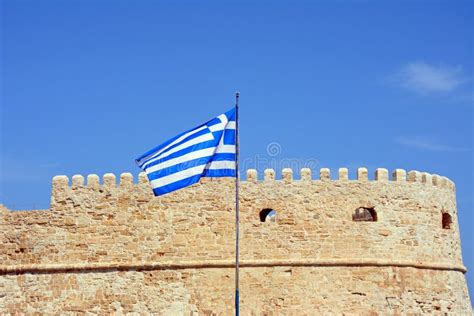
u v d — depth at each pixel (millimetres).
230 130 46156
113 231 51219
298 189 51344
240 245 50562
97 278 50781
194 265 50219
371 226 51531
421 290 52156
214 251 50406
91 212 51594
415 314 51625
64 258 51375
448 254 54500
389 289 51062
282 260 50375
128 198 51438
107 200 51594
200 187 51188
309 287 50219
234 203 50969
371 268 51000
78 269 51000
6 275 52000
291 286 50188
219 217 50781
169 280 50250
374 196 51969
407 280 51688
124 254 50844
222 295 49875
